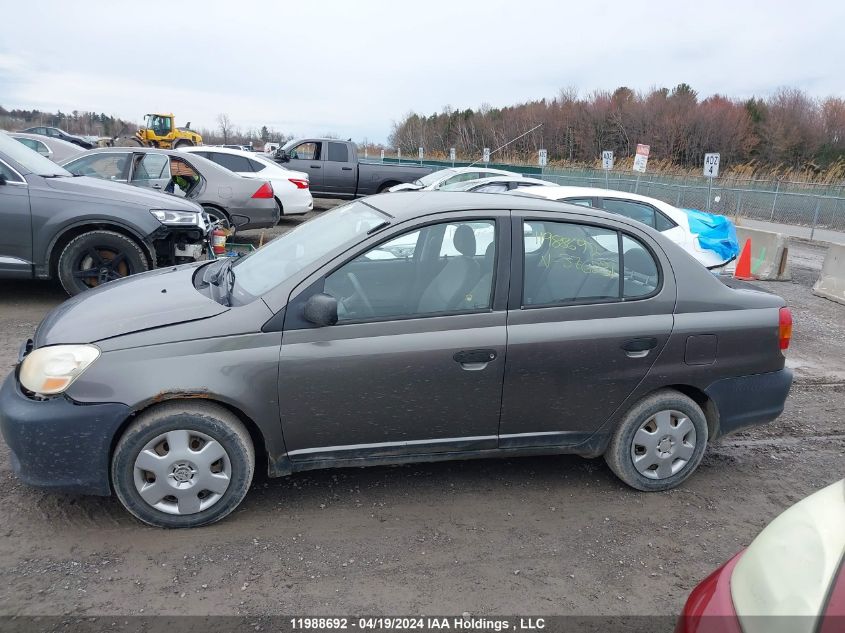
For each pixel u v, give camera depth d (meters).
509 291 3.52
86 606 2.71
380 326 3.35
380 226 3.46
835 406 5.59
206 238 7.51
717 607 1.77
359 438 3.43
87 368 3.07
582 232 3.71
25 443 3.05
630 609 2.90
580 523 3.56
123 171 9.69
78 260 6.67
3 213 6.32
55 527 3.23
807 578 1.64
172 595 2.81
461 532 3.41
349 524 3.42
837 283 10.16
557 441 3.73
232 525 3.35
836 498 1.87
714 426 3.98
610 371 3.64
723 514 3.75
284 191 13.89
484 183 12.48
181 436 3.17
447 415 3.49
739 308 3.87
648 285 3.76
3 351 5.51
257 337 3.22
